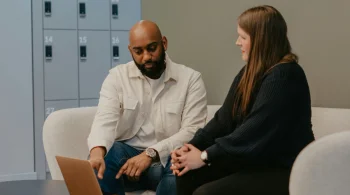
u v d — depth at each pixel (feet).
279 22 5.83
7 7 13.82
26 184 6.37
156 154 6.83
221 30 9.65
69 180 5.55
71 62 14.52
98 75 14.82
